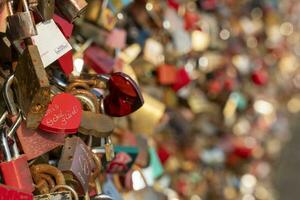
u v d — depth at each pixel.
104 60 2.61
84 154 1.84
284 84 8.14
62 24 1.96
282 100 8.17
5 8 1.68
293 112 9.01
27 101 1.59
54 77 1.98
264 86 6.68
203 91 4.75
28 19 1.63
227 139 5.30
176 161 4.00
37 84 1.55
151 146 3.04
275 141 7.37
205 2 4.95
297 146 8.18
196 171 4.45
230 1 5.82
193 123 4.50
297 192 6.94
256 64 6.30
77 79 2.04
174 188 3.81
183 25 3.94
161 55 3.56
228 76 5.20
